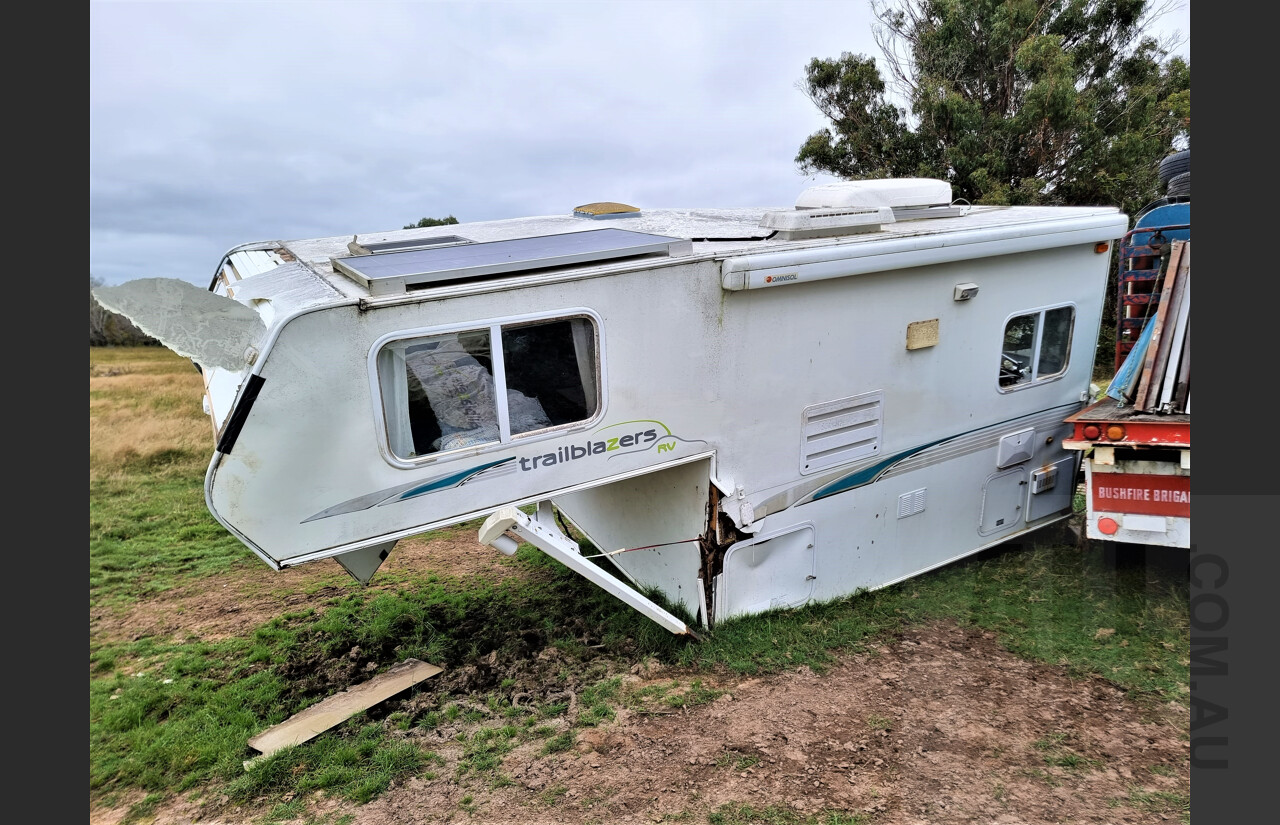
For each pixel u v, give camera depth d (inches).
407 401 129.0
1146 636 163.8
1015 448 204.5
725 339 154.3
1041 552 210.2
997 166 516.4
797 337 162.9
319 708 144.8
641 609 155.4
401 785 124.1
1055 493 218.8
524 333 135.3
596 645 169.2
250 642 171.3
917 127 566.9
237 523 120.3
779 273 153.4
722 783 122.0
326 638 173.6
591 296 138.5
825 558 178.7
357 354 122.7
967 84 572.4
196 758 131.4
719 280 150.9
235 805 121.0
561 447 141.6
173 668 160.7
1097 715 138.7
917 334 179.2
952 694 146.6
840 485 176.4
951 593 188.1
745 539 165.2
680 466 163.5
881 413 178.4
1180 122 550.9
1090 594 184.5
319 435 122.4
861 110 584.7
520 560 217.6
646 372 147.1
